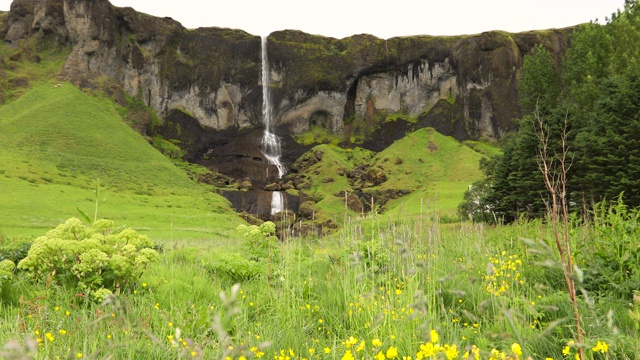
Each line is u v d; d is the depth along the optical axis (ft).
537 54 219.00
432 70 583.99
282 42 595.88
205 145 558.15
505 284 20.75
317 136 590.55
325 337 18.99
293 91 585.22
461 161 484.74
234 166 534.78
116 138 462.19
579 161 122.62
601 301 18.79
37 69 537.65
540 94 211.41
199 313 19.11
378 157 538.88
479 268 25.98
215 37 588.09
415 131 573.74
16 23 566.77
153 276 27.71
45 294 20.89
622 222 25.45
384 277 20.49
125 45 567.59
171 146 541.34
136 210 299.17
